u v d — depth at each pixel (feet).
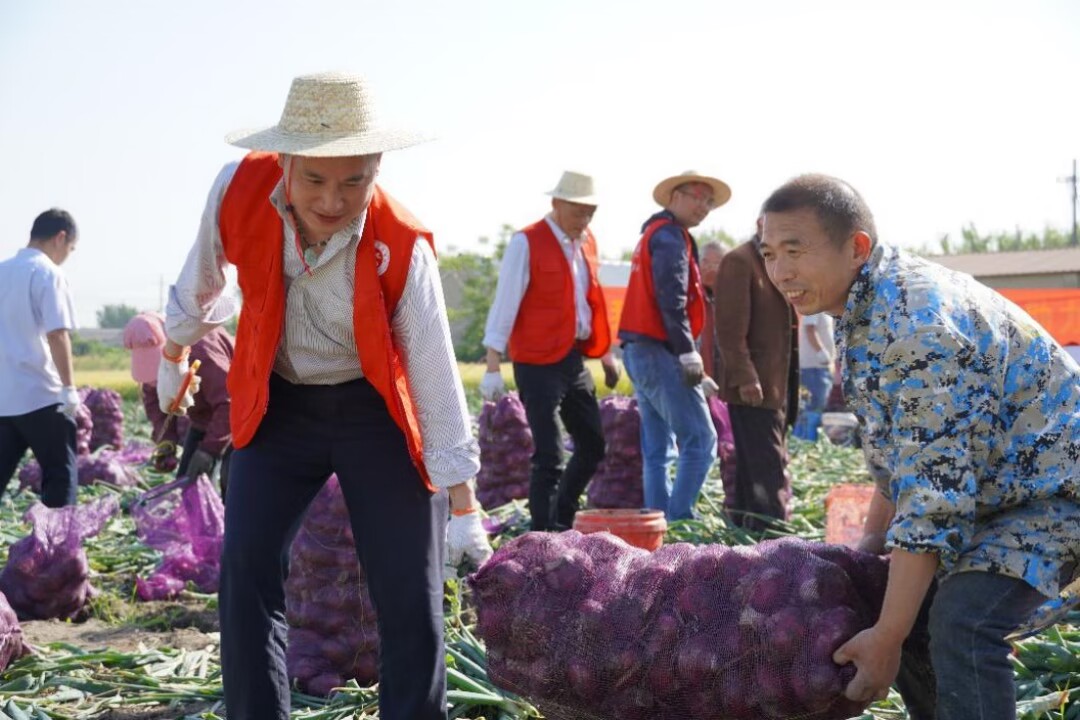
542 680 11.68
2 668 16.85
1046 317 55.93
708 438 24.70
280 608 11.75
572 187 23.77
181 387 13.32
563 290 24.11
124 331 24.71
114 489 35.50
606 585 11.62
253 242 11.19
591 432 25.08
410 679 11.40
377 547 11.48
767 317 23.63
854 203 10.21
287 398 11.64
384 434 11.54
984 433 9.87
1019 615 10.00
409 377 11.43
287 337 11.36
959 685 9.88
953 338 9.69
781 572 10.94
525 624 11.75
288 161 10.68
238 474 11.72
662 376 24.53
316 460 11.63
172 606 21.95
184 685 16.16
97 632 20.24
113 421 47.34
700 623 11.09
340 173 10.43
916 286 9.93
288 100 10.82
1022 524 10.03
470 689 13.88
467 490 11.95
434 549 11.64
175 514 23.12
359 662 15.94
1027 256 138.51
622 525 20.03
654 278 24.02
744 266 23.25
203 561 22.76
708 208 24.81
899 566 9.81
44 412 24.41
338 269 11.09
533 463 24.54
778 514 24.12
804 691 10.44
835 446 44.24
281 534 11.64
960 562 10.13
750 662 10.77
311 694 15.70
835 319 10.59
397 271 11.14
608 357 29.32
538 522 24.56
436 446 11.47
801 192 10.19
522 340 24.23
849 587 10.87
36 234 24.63
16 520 31.53
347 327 11.27
